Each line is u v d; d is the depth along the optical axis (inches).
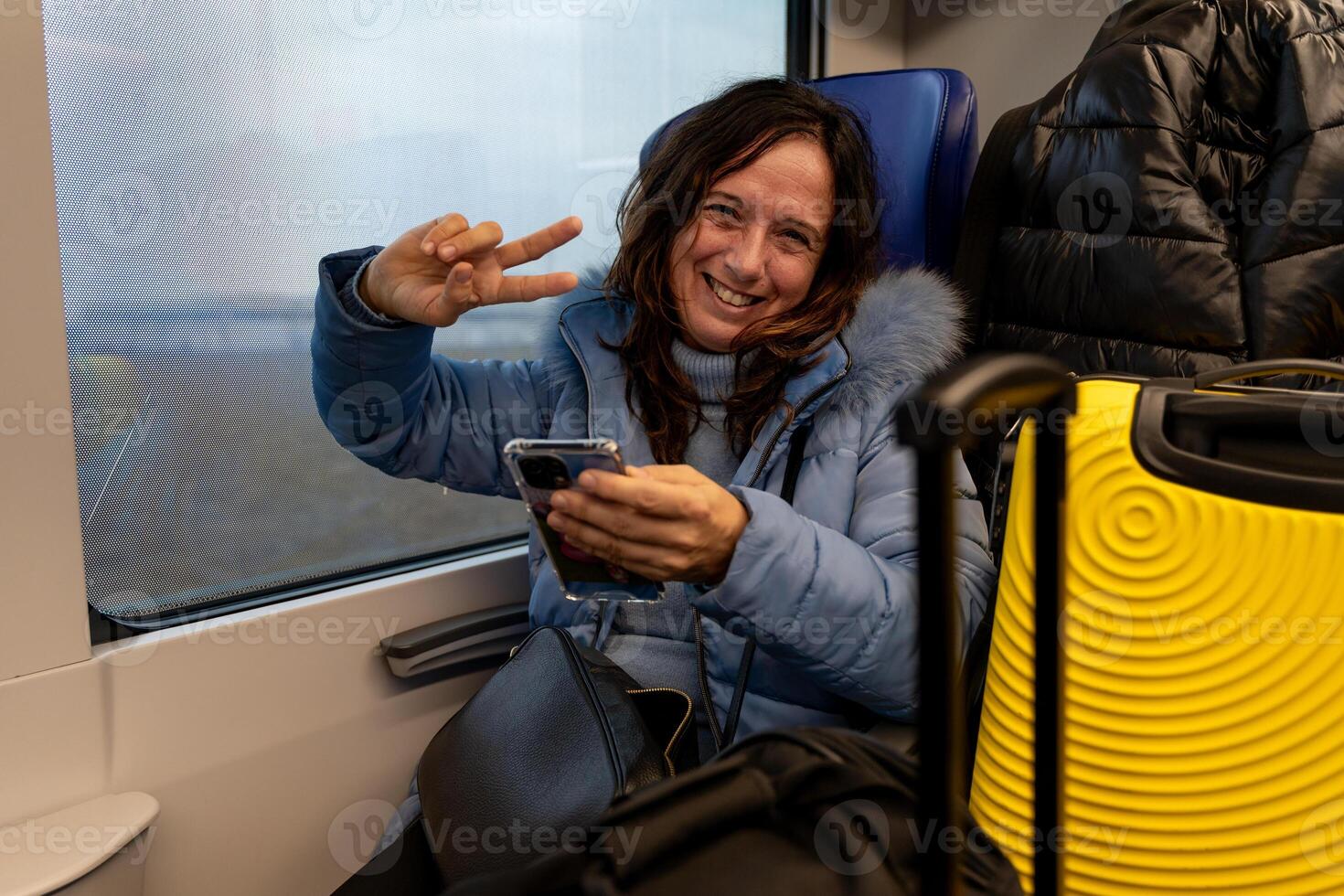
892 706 31.7
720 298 38.1
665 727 32.1
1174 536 24.3
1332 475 23.1
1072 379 14.1
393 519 45.9
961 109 46.9
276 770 39.6
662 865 15.4
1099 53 44.3
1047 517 14.1
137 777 35.3
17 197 30.9
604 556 27.0
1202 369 40.2
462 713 33.4
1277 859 23.5
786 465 37.6
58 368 32.3
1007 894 15.6
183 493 37.9
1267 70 40.7
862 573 30.0
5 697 31.6
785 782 17.0
